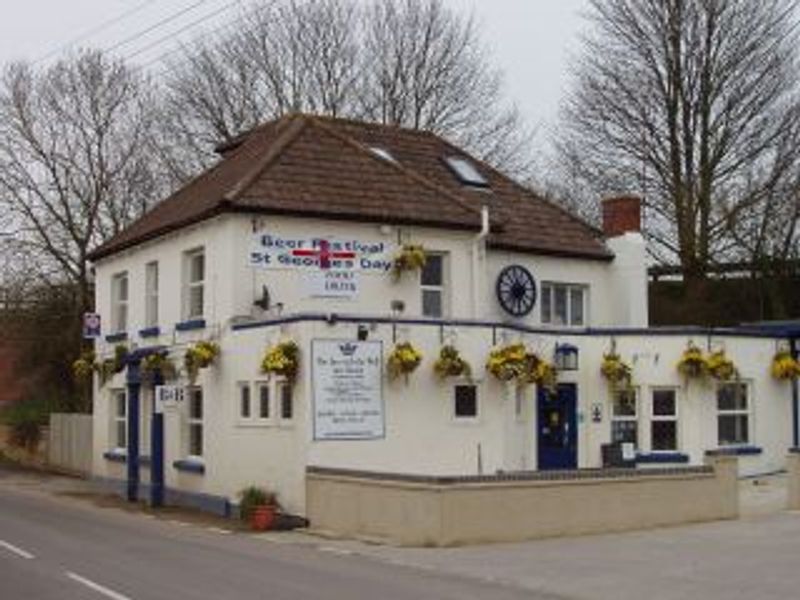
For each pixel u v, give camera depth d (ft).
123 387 97.50
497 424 76.23
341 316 70.69
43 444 127.13
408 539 60.59
